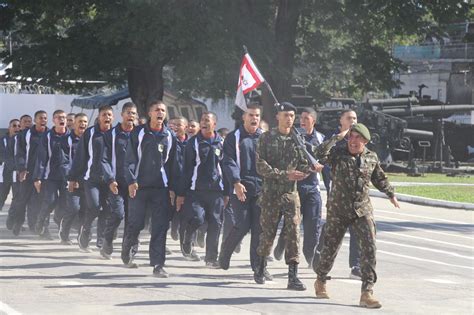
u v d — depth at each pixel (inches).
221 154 802.8
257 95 2247.8
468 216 1494.8
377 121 2674.7
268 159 673.6
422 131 2925.7
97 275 722.8
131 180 728.3
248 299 624.7
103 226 907.4
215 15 2149.4
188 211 803.4
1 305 580.4
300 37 2551.7
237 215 732.7
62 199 995.9
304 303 617.0
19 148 1027.3
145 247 938.1
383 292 689.0
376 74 2600.9
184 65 2212.1
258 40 2212.1
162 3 2107.5
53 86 2635.3
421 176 2596.0
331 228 625.0
